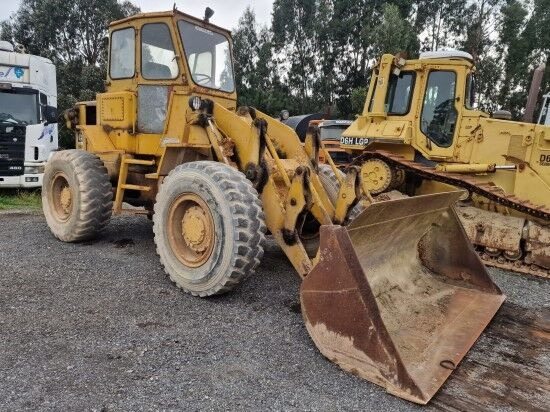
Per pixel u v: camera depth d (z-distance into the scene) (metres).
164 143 4.78
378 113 7.27
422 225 3.99
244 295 4.04
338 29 30.80
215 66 5.30
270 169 4.08
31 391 2.49
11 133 9.69
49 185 5.75
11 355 2.85
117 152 5.44
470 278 4.14
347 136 7.50
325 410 2.47
